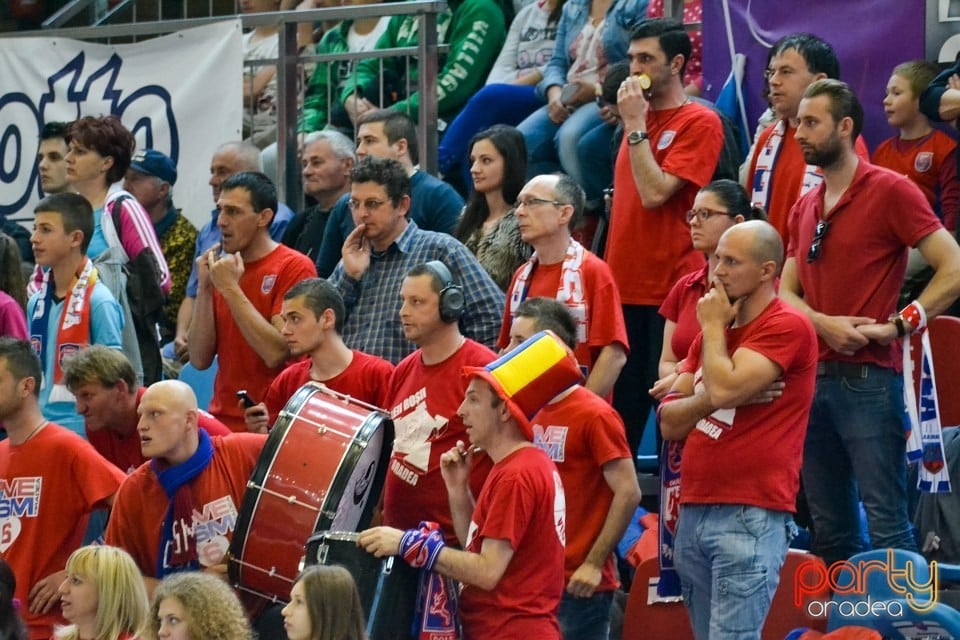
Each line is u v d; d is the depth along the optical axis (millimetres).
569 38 30594
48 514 22094
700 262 24500
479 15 33031
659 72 24562
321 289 22422
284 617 17922
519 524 18500
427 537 18547
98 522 23938
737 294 19281
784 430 19328
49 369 25391
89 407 22656
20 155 34188
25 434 22328
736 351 19203
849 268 21672
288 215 30484
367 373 22344
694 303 22141
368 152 27484
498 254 25453
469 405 18750
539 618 18734
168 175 31484
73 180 27562
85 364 22625
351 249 24234
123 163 27797
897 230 21547
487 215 26297
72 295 25375
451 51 33031
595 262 22797
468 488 19781
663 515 20750
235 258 24406
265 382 24531
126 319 26375
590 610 20672
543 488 18641
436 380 21016
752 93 27297
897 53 26172
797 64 23969
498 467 18734
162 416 20969
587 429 20469
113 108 33281
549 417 20594
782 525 19391
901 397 21562
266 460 20359
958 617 20031
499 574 18422
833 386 21625
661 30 24547
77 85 33688
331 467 20172
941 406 24266
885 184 21547
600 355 22500
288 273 24828
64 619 21844
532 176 30109
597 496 20594
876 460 21500
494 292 23859
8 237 26188
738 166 25359
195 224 32281
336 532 19047
